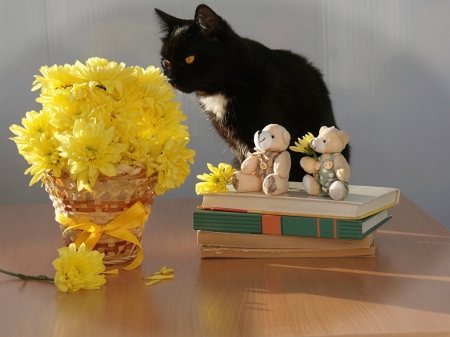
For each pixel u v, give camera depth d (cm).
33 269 98
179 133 98
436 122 209
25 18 193
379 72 205
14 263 101
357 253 100
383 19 203
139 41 197
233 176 101
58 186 93
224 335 71
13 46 194
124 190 92
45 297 85
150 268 97
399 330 72
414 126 209
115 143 87
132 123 90
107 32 196
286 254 101
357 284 88
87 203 92
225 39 157
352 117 207
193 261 100
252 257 101
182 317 77
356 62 204
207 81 157
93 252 88
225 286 88
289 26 201
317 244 99
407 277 90
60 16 194
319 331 72
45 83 94
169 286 88
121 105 91
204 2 197
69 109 90
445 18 203
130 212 94
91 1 195
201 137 204
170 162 92
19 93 196
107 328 74
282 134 98
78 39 196
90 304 82
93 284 87
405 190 212
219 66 156
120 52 197
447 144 210
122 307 81
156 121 95
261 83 155
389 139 209
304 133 157
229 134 162
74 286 86
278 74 158
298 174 154
